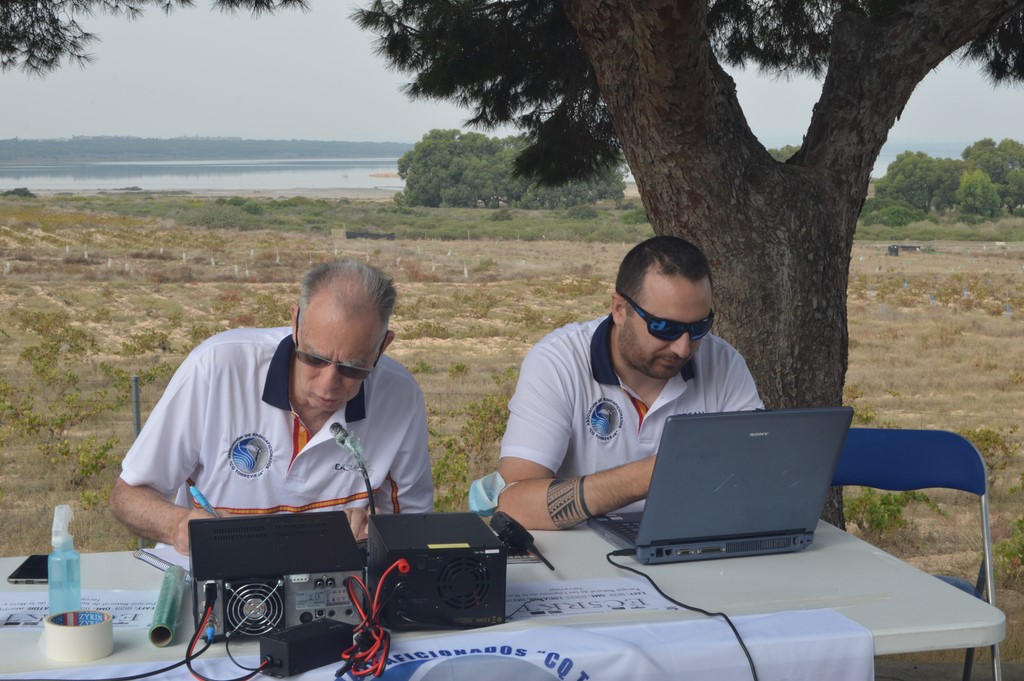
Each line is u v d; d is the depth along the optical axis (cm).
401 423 263
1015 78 513
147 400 1275
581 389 281
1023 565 658
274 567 178
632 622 187
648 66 352
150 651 173
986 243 8394
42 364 1527
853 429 329
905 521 782
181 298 2848
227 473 253
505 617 189
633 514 260
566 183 592
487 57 512
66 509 188
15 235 5019
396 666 167
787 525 232
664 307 253
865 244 7781
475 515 205
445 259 5069
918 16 401
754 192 386
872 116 401
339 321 213
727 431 216
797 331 393
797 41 559
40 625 185
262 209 8875
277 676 164
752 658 177
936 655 429
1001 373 1830
